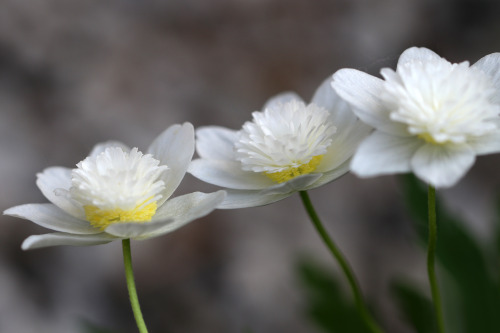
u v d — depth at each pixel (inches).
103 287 15.4
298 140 9.0
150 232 8.8
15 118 16.5
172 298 15.4
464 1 18.4
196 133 9.6
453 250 11.2
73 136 16.5
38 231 15.4
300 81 17.9
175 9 18.5
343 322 11.5
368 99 8.7
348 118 9.2
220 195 8.8
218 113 17.3
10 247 15.2
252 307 15.3
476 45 18.1
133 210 8.9
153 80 17.4
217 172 9.3
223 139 9.5
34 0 17.6
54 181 9.3
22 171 15.9
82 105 16.8
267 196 9.2
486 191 16.6
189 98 17.4
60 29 17.5
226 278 15.6
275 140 9.0
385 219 16.4
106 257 15.6
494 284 11.1
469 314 11.1
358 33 18.0
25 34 17.3
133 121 16.8
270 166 9.1
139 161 9.0
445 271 11.3
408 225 16.2
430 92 8.5
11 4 17.4
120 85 17.2
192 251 15.8
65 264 15.4
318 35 18.2
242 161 9.1
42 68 17.1
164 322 15.2
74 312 15.0
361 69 9.6
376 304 11.8
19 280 15.0
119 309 15.3
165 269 15.6
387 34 18.0
